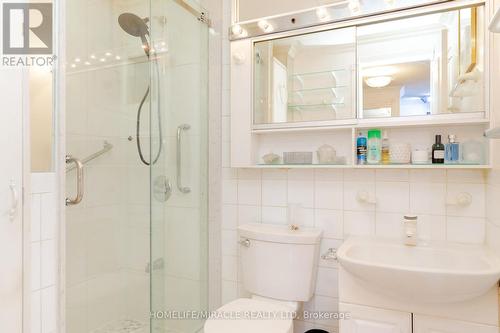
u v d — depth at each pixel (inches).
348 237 62.0
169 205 69.0
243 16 71.0
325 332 59.8
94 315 62.4
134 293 68.2
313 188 66.4
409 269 40.4
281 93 66.6
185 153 71.9
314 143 66.8
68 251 57.1
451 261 49.6
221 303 76.3
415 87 55.9
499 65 45.3
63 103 46.8
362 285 47.6
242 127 67.9
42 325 42.3
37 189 42.3
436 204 56.9
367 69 59.2
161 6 68.0
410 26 56.6
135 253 68.7
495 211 47.6
